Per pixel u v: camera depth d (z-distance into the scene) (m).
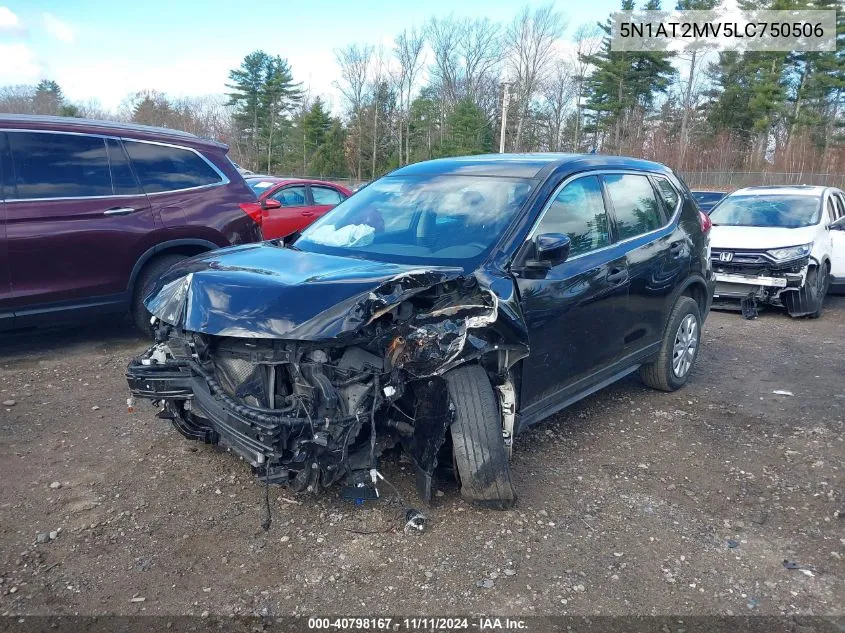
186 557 3.29
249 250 4.30
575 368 4.46
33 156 6.01
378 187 5.08
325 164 61.56
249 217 7.23
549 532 3.58
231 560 3.27
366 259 4.11
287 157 65.69
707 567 3.34
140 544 3.38
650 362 5.62
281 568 3.21
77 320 6.30
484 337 3.54
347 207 5.00
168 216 6.64
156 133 6.82
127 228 6.37
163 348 3.99
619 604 3.04
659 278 5.27
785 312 9.69
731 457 4.62
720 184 46.72
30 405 5.14
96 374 5.87
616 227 4.93
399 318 3.52
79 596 2.99
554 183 4.45
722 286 9.26
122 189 6.44
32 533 3.46
